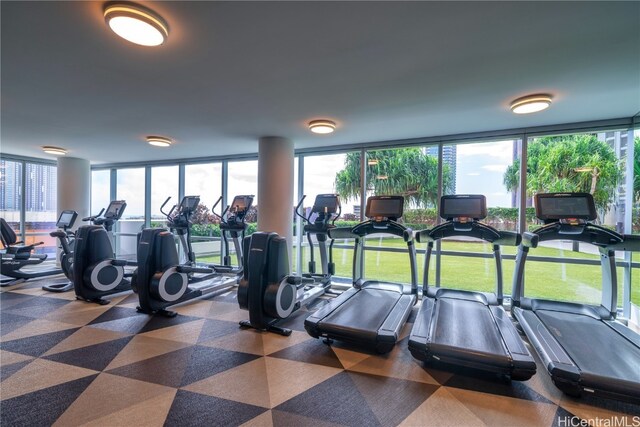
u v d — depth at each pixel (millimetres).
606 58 2426
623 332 2762
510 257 4586
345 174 5797
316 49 2326
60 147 6055
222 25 2012
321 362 2652
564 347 2490
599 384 2006
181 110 3779
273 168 5102
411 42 2221
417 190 5219
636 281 3768
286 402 2076
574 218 3051
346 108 3654
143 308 3777
